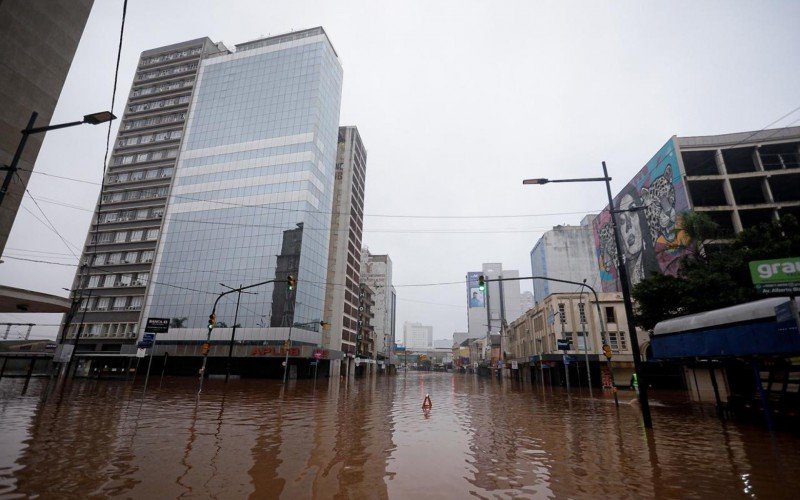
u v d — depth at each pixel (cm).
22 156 1856
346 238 7800
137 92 7694
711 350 1421
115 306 6297
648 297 2572
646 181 4288
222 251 6169
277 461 800
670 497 619
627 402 2373
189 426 1202
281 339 5450
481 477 722
